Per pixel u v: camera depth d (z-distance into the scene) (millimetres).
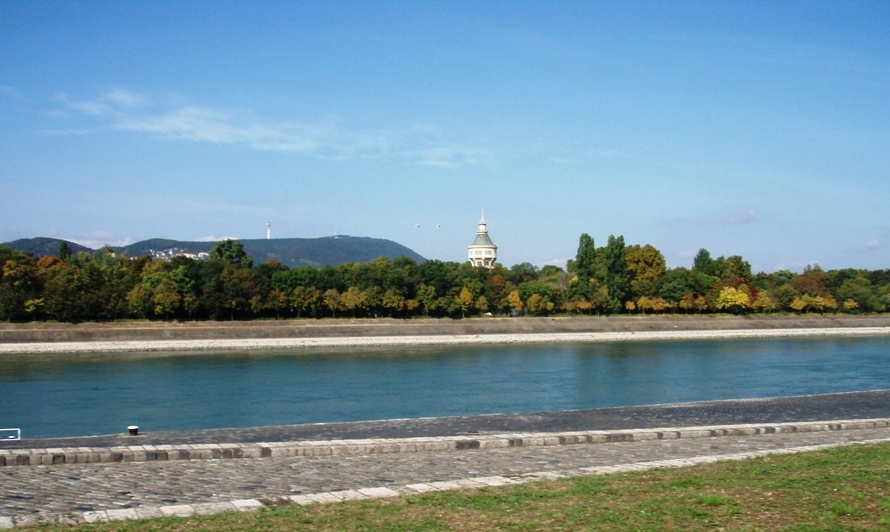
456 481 24891
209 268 166750
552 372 103062
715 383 91875
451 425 45344
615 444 36656
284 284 177000
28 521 20000
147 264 197250
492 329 169000
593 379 95312
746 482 23828
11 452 30250
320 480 27438
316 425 45344
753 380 94812
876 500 21312
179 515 20359
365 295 175375
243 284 161250
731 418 48562
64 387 86062
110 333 138375
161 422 65062
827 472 25500
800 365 112750
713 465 27656
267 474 28438
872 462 27703
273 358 121312
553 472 26875
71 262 199875
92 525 19375
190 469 29219
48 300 145250
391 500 21875
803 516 19750
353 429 43594
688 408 53469
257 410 71250
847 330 191375
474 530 18703
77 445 38219
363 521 19500
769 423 44938
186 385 88312
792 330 187250
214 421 65500
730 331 182625
